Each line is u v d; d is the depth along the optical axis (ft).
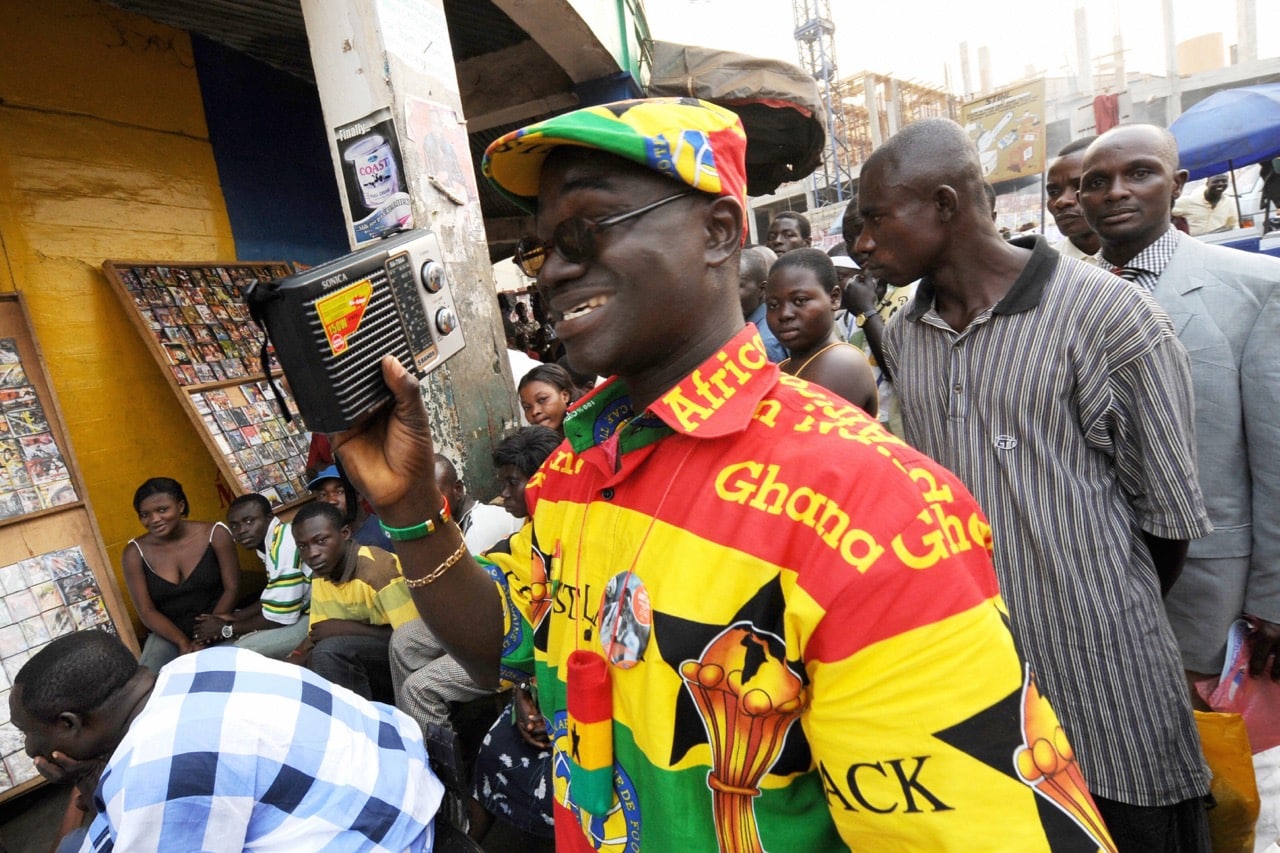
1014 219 43.21
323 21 7.73
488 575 3.62
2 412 10.22
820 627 2.07
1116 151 5.71
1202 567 5.68
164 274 13.34
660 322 2.36
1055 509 4.39
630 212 2.27
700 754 2.30
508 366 9.62
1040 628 4.50
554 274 2.40
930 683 1.96
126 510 12.50
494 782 6.93
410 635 8.29
